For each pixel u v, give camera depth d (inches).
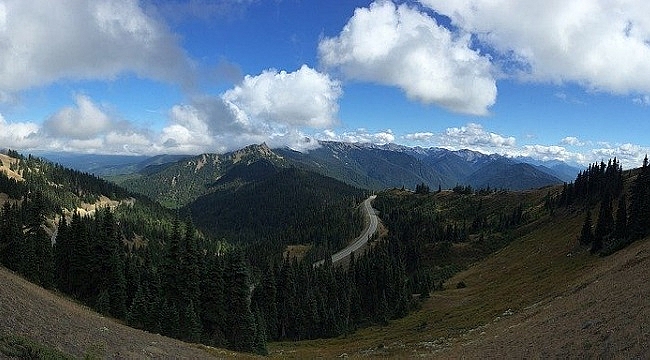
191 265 2719.0
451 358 1493.6
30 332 983.0
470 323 2458.2
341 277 4630.9
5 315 1027.3
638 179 3462.1
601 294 1469.0
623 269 1765.5
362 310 4724.4
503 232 7342.5
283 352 2992.1
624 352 837.2
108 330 1478.8
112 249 2741.1
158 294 2763.3
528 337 1355.8
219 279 2797.7
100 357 1060.5
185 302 2659.9
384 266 4886.8
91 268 2709.2
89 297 2755.9
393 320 3890.3
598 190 5821.9
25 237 2839.6
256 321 3048.7
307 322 3870.6
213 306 2758.4
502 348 1354.6
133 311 2367.1
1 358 739.4
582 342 1016.9
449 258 6875.0
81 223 2861.7
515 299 2674.7
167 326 2346.2
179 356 1525.6
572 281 2336.4
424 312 3740.2
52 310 1373.0
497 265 5064.0
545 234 5285.4
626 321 997.2
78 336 1161.4
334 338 3727.9
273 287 3809.1
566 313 1453.0
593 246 3142.2
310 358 2330.2
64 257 3026.6
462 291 4323.3
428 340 2331.4
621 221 3093.0
